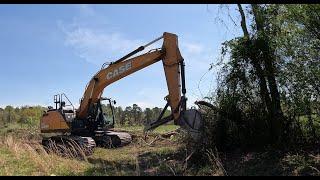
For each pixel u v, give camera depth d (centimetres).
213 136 1459
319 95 1311
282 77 1347
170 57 1600
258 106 1427
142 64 1762
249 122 1437
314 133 1349
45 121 2159
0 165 1380
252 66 1404
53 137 1998
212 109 1478
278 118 1370
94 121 2092
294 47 1323
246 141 1438
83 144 1838
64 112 2112
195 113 1462
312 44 1298
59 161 1510
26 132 3039
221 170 1229
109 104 2214
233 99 1430
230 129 1466
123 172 1291
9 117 5341
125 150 1966
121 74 1858
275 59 1366
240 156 1377
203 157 1378
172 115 1545
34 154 1496
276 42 1342
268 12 1366
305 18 1291
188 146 1512
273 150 1341
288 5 1302
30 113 5253
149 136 2330
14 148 1708
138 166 1345
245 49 1382
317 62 1300
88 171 1326
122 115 4850
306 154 1261
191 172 1276
